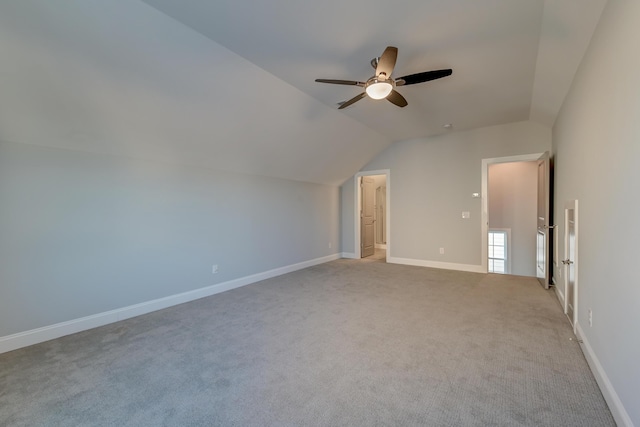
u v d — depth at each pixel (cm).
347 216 703
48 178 275
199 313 337
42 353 244
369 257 711
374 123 491
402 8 216
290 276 515
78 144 289
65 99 249
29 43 207
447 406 173
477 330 279
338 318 314
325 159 554
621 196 163
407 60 288
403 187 611
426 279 481
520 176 642
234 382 200
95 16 208
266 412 170
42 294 270
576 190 274
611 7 181
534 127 478
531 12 219
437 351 240
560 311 329
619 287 164
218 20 231
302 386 195
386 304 358
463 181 544
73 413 171
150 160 350
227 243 439
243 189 465
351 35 250
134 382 201
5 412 171
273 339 265
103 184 311
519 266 644
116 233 320
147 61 251
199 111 321
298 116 407
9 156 254
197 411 171
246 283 465
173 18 229
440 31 243
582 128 253
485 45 262
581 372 207
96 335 279
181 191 381
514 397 181
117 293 320
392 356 233
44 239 272
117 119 286
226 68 289
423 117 462
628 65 155
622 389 155
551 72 297
